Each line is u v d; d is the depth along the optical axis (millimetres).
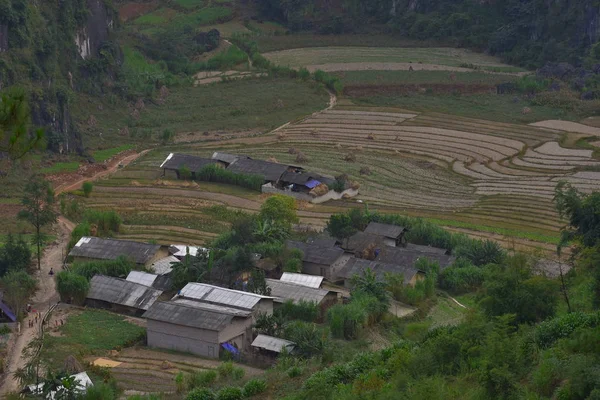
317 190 137875
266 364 77688
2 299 88625
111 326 86188
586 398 48969
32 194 119250
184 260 96125
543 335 60500
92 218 118688
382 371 60594
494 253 107812
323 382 61469
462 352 58219
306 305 88938
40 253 108625
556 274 93250
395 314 89688
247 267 96312
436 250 112062
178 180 147125
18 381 72688
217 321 80875
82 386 66875
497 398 52281
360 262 102812
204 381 69750
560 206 99125
